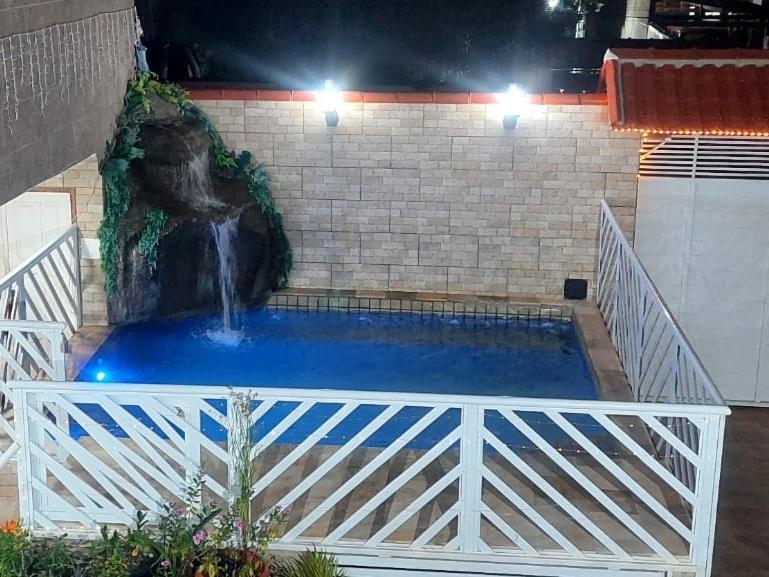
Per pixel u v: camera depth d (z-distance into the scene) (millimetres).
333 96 11852
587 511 6664
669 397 7887
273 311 12453
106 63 10859
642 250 11945
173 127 11664
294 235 12547
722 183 11570
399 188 12242
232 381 10258
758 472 8633
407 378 10461
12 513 6754
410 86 18844
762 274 11688
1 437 7801
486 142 11961
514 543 6336
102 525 6184
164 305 10977
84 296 10906
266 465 7281
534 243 12281
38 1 8742
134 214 10664
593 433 8430
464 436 6109
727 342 11914
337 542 6281
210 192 11742
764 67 11906
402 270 12562
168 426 6148
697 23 21109
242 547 5902
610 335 11195
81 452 6262
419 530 6480
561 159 11914
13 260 10867
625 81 11789
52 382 6094
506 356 11141
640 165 11734
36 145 8727
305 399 6062
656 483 7051
